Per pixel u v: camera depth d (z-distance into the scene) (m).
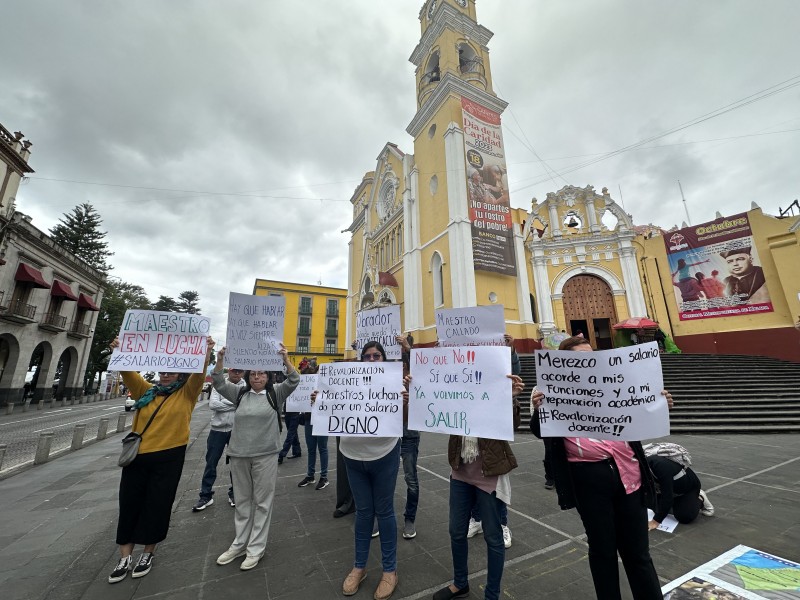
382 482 2.83
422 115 19.05
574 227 19.73
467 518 2.60
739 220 16.03
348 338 26.83
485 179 16.88
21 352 20.14
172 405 3.26
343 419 3.00
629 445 2.24
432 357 2.97
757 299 15.28
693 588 2.32
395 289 20.45
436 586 2.77
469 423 2.60
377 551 3.35
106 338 33.81
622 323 16.27
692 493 3.72
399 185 21.66
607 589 2.02
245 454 3.24
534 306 18.58
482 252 15.79
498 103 18.70
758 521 3.72
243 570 3.01
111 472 6.52
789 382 11.18
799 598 2.17
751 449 6.88
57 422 14.69
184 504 4.65
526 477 5.48
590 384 2.31
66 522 4.15
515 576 2.86
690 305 16.86
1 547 3.51
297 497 4.86
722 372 12.34
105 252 40.06
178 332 3.46
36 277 20.12
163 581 2.87
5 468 6.60
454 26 20.23
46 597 2.65
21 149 19.34
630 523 2.08
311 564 3.12
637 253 18.55
